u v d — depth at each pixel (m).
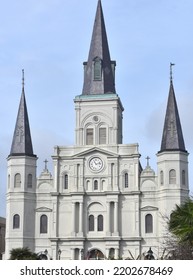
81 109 94.06
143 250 87.25
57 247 89.06
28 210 90.25
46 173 91.75
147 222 88.19
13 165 91.56
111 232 87.94
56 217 90.06
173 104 92.31
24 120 94.06
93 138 92.81
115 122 92.88
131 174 89.94
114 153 90.50
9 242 88.75
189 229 31.78
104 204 89.62
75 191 90.06
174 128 90.62
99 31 99.44
